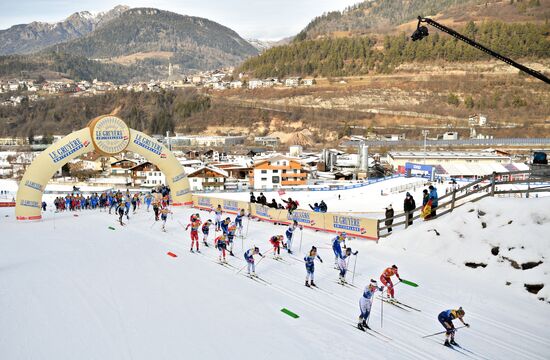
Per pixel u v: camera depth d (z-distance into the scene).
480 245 23.42
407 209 28.48
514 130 167.62
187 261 25.39
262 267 24.03
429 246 25.14
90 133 39.62
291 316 18.14
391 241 27.03
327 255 25.77
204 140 175.00
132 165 103.94
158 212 37.00
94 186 90.69
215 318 18.02
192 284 21.70
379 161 114.44
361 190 64.50
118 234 32.44
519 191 27.19
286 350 15.56
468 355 15.27
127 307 19.02
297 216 33.03
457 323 17.59
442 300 19.62
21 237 31.95
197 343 16.03
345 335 16.61
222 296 20.19
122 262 25.31
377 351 15.49
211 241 29.75
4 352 15.37
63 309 18.83
